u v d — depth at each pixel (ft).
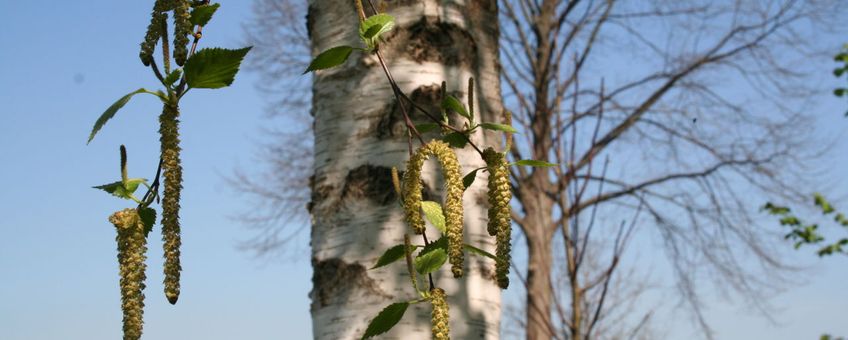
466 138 1.87
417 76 2.50
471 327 2.41
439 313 1.74
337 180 2.50
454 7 2.58
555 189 11.20
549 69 11.57
